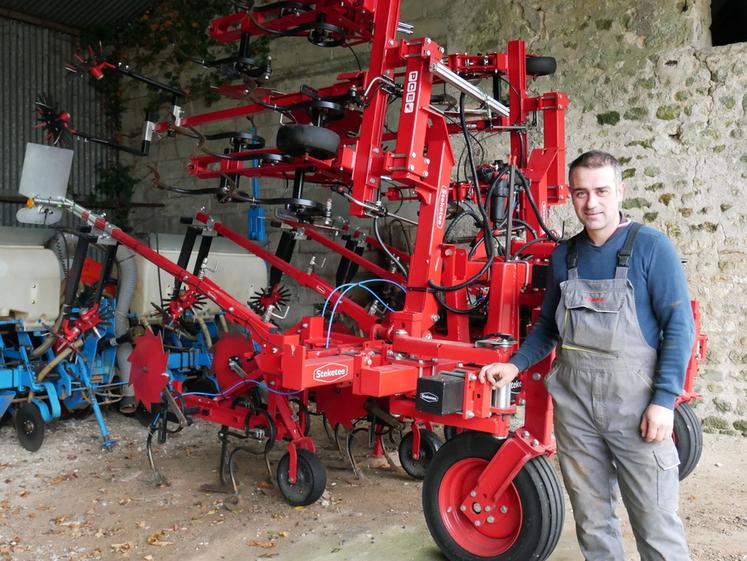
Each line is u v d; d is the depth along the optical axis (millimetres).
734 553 2809
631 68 5012
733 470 3982
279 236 6824
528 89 5422
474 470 2615
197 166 4031
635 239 1999
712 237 4734
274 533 2998
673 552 1979
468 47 5711
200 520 3150
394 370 2686
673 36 4852
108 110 8336
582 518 2141
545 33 5359
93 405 4434
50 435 4637
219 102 7449
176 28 7711
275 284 4863
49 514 3234
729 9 6730
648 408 1930
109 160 8336
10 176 7758
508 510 2498
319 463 3307
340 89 3971
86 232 4285
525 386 2734
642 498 1989
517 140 4223
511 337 2705
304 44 6699
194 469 3924
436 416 2635
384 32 3082
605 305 1990
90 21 8109
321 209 3244
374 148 3086
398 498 3451
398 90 3158
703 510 3332
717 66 4688
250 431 3447
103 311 4574
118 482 3701
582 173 2025
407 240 5895
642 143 4984
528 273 2941
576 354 2053
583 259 2088
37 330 4586
